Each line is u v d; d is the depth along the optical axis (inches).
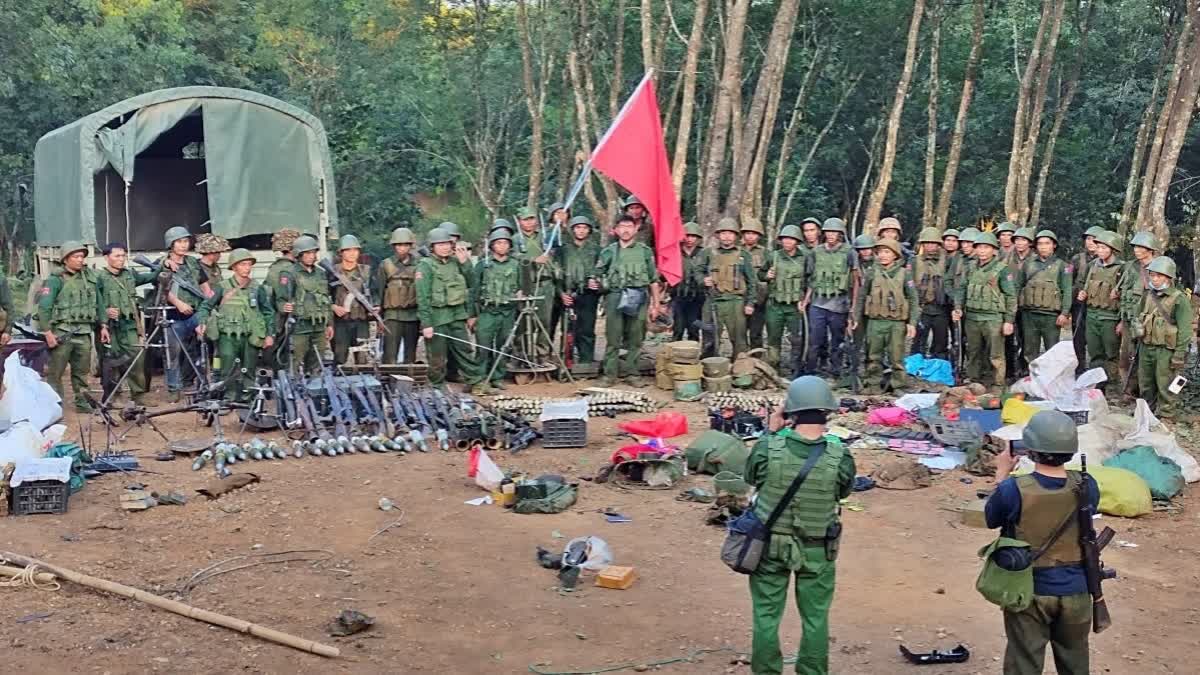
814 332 579.2
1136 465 395.9
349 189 1330.0
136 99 593.0
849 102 1263.5
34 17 1041.5
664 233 569.0
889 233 562.3
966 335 580.4
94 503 368.2
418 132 1346.0
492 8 1343.5
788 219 1306.6
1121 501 369.7
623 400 522.9
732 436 425.1
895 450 447.8
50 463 359.3
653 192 565.6
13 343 518.6
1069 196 1254.9
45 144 664.4
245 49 1391.5
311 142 638.5
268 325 521.0
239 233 615.5
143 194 783.7
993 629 274.2
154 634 263.4
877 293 559.8
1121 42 1254.3
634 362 588.1
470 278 565.0
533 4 1310.3
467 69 1311.5
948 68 1230.9
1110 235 550.6
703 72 1208.8
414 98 1330.0
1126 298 530.0
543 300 588.4
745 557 221.6
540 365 591.2
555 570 313.0
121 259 519.5
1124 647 265.6
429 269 544.1
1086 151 1242.6
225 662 249.6
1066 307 557.3
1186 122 704.4
